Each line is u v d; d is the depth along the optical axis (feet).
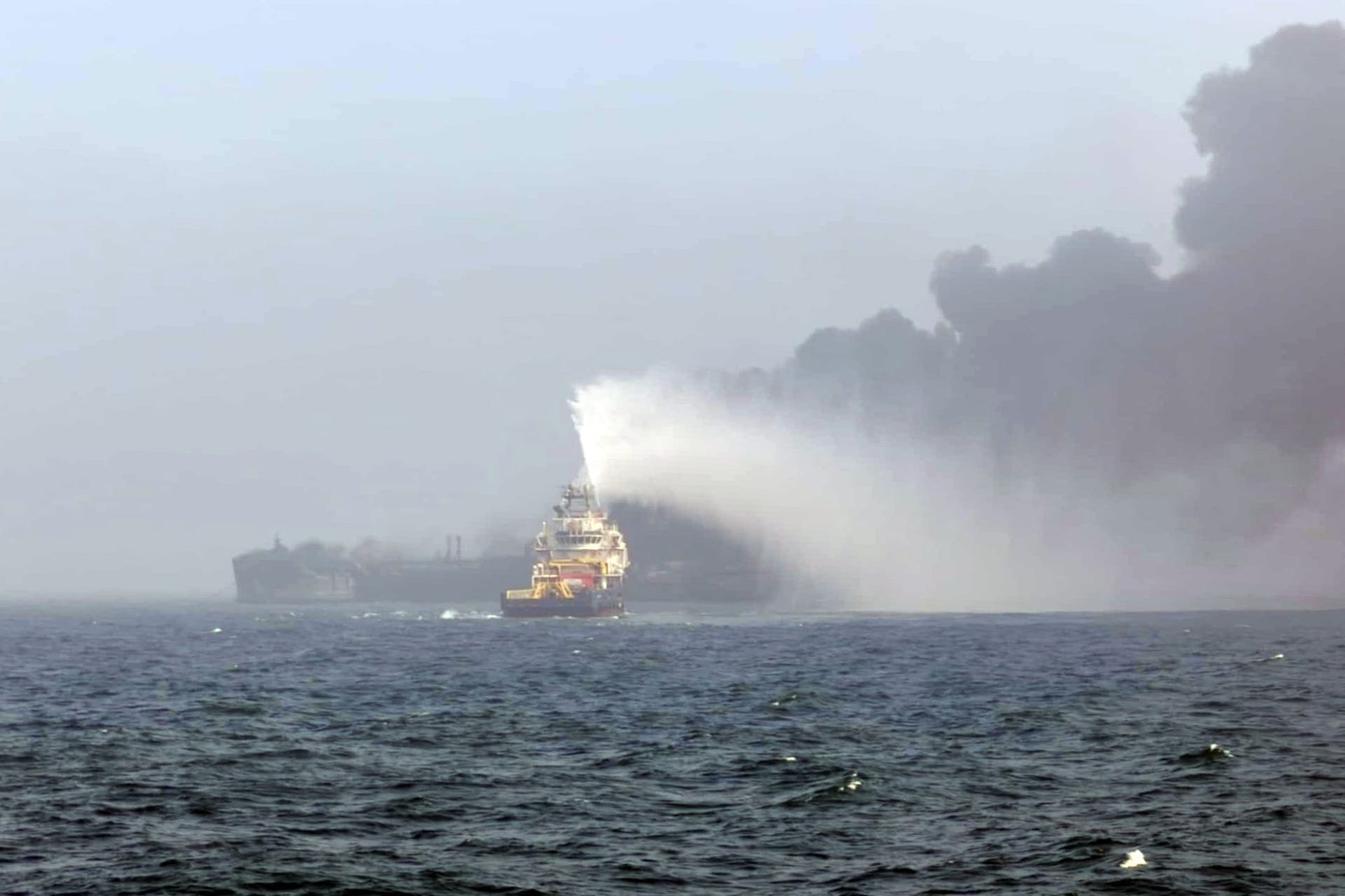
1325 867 558.97
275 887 545.03
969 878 549.54
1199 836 610.24
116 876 560.20
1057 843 604.08
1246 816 651.66
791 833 633.61
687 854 596.29
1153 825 636.07
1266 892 522.88
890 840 618.03
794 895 530.68
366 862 583.17
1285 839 606.96
